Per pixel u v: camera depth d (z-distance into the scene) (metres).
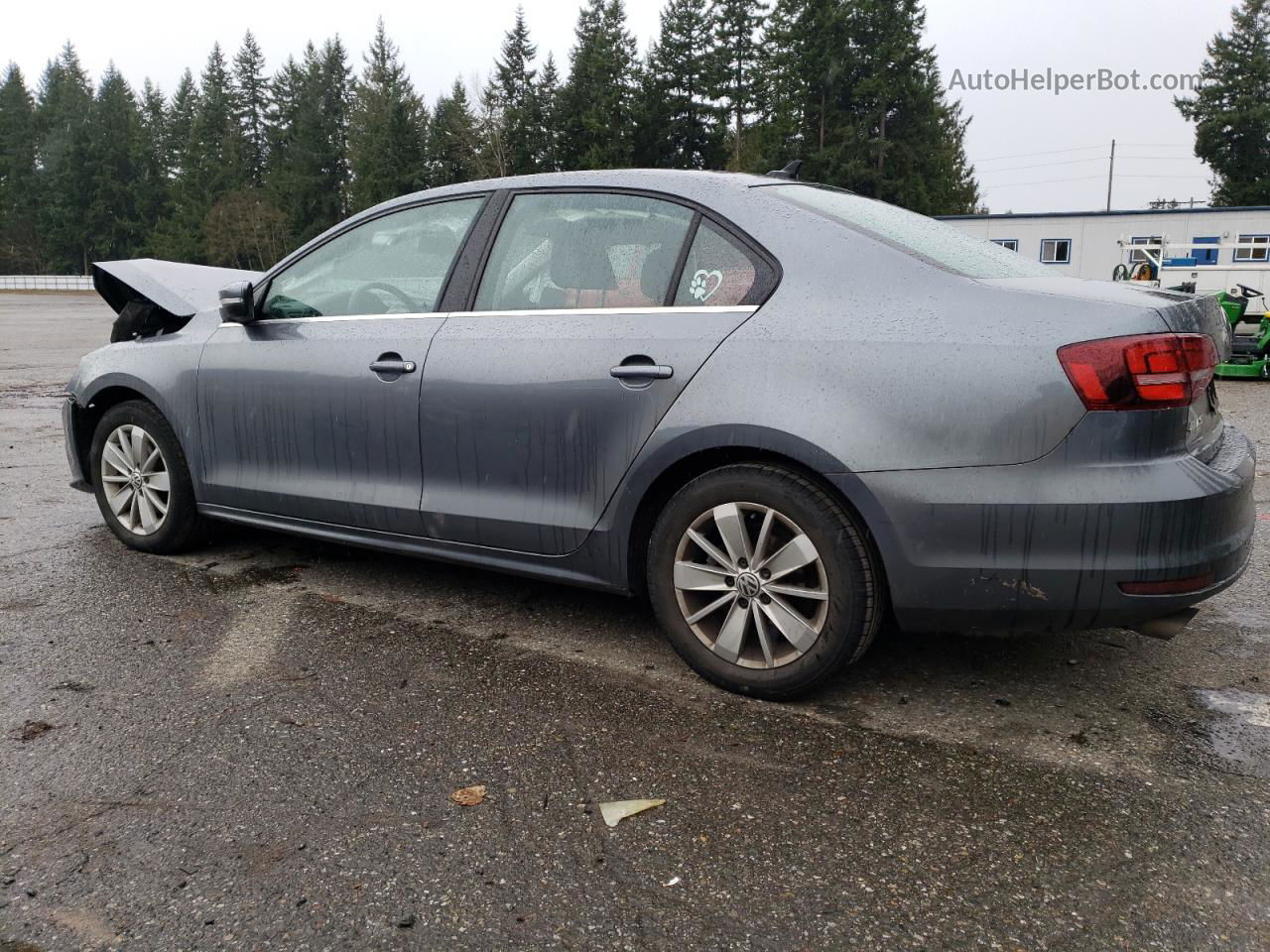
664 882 2.08
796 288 2.84
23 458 6.96
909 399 2.59
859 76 51.50
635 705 2.93
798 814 2.34
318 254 3.90
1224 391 12.23
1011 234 23.75
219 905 2.00
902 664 3.24
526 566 3.34
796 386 2.72
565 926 1.94
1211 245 16.14
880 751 2.65
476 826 2.28
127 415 4.41
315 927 1.93
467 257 3.50
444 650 3.36
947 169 56.88
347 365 3.63
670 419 2.91
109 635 3.47
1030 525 2.50
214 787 2.45
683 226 3.08
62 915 1.97
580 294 3.21
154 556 4.43
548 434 3.17
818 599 2.78
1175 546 2.46
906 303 2.70
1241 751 2.66
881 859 2.16
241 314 3.89
